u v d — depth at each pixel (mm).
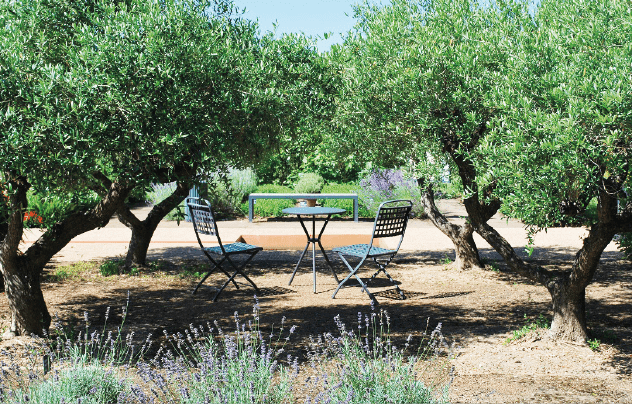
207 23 4555
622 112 3117
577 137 3129
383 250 6414
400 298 6078
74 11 4344
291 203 14117
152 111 3832
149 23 3857
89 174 3961
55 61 4418
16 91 3529
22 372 3617
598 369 3867
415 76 4578
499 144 4008
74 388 3037
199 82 4098
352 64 5543
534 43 3928
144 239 7609
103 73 3604
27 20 4180
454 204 15727
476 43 4844
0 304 5520
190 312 5527
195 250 9180
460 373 3805
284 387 3031
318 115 5344
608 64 3473
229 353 3104
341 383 2924
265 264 8211
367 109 5246
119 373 3604
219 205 14133
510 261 4980
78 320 5137
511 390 3463
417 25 5172
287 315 5391
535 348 4301
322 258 8695
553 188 3361
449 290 6422
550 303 5711
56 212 7754
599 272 7285
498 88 3961
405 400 2879
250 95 4289
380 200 13312
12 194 3953
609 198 3809
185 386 2969
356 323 5062
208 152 4160
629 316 5203
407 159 6504
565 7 4473
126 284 6754
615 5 3777
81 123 3502
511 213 3607
